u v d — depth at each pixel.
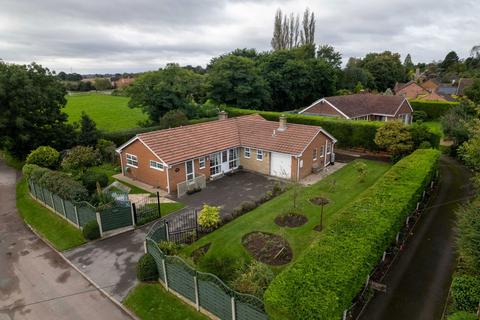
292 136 26.92
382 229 12.41
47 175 19.83
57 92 30.12
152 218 18.67
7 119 26.94
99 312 11.68
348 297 9.53
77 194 17.91
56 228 17.94
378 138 29.73
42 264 14.69
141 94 40.78
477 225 11.04
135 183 25.11
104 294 12.59
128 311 11.68
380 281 12.77
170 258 11.83
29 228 18.22
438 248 15.14
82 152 26.08
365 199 15.23
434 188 22.97
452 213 18.91
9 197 22.86
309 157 26.48
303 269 9.98
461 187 23.17
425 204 20.16
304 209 19.34
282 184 24.47
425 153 23.66
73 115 56.41
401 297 11.83
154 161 23.66
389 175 18.72
